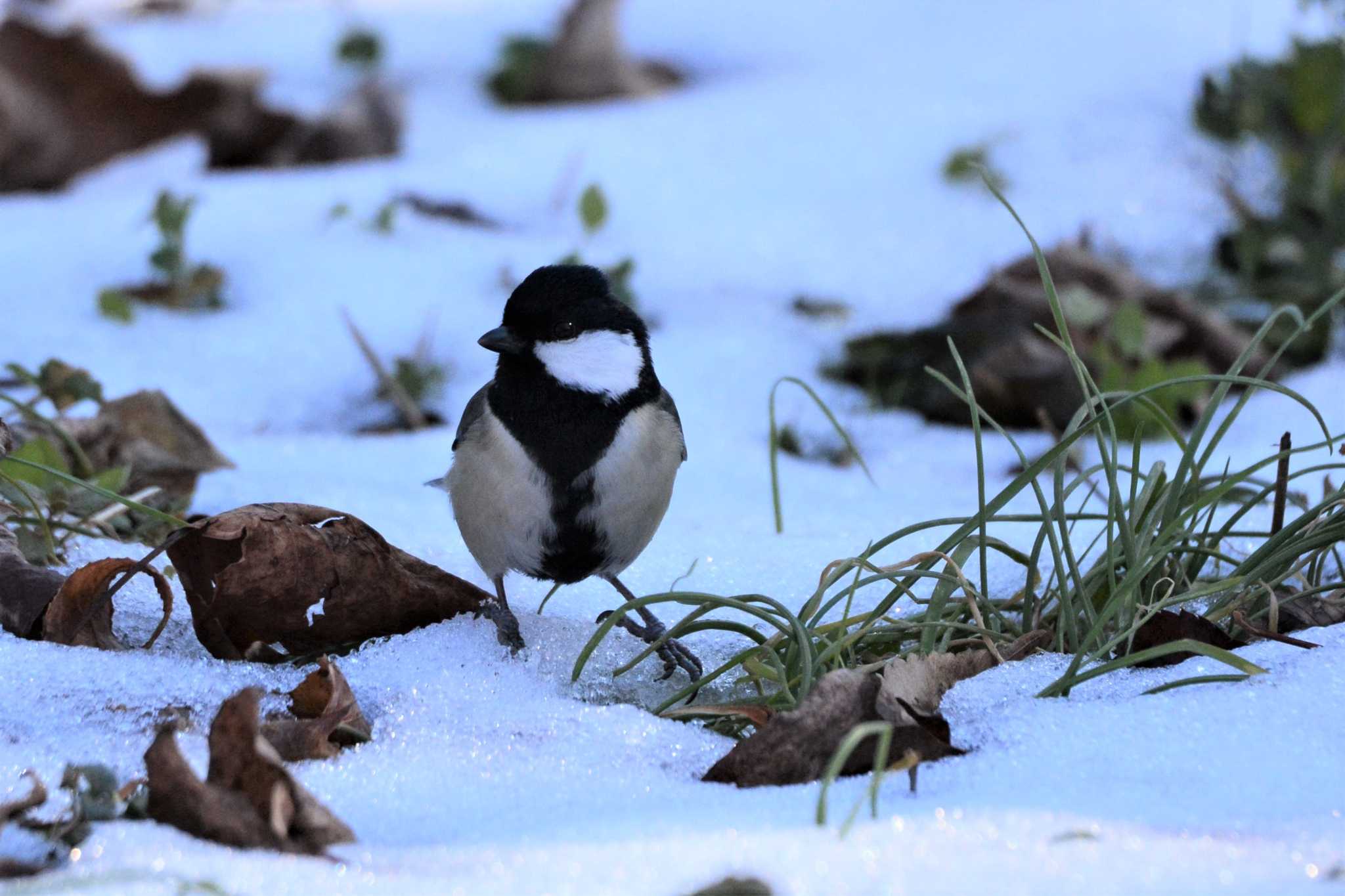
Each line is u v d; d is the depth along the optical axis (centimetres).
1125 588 537
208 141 1530
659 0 2005
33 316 1136
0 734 489
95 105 1541
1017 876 360
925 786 434
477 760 479
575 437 603
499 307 1171
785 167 1466
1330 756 440
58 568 632
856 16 1923
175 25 1959
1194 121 1302
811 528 788
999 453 980
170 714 513
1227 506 763
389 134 1553
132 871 363
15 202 1457
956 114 1541
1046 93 1569
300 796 396
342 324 1142
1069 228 1288
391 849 393
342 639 586
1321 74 1173
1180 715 475
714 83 1766
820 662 541
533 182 1440
